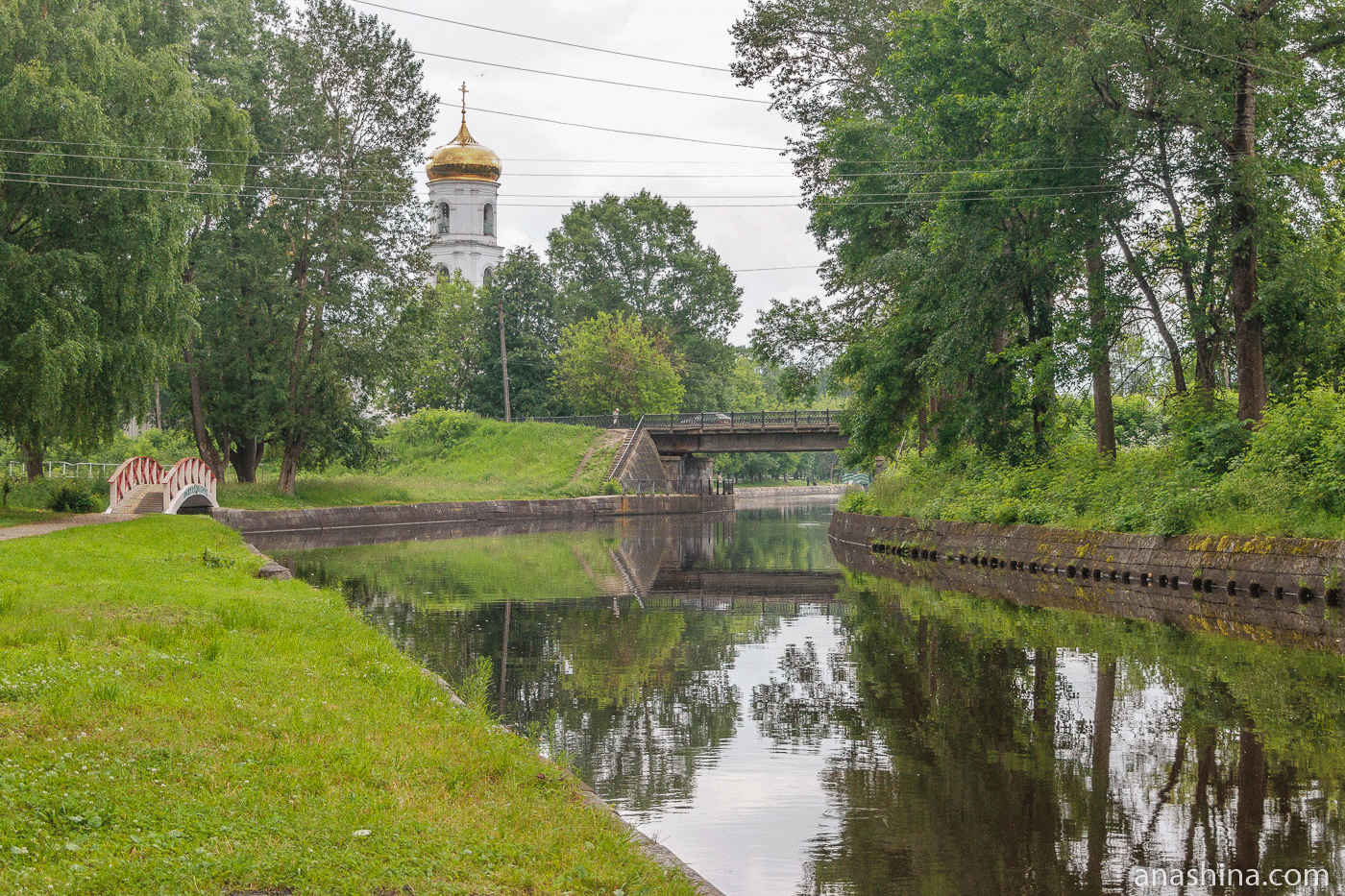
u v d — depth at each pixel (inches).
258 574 892.0
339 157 2036.2
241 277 1925.4
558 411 3639.3
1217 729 488.4
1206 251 1077.8
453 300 3651.6
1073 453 1293.1
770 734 490.3
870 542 1662.2
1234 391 1245.1
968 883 314.5
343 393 2055.9
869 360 1475.1
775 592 1072.8
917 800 393.1
